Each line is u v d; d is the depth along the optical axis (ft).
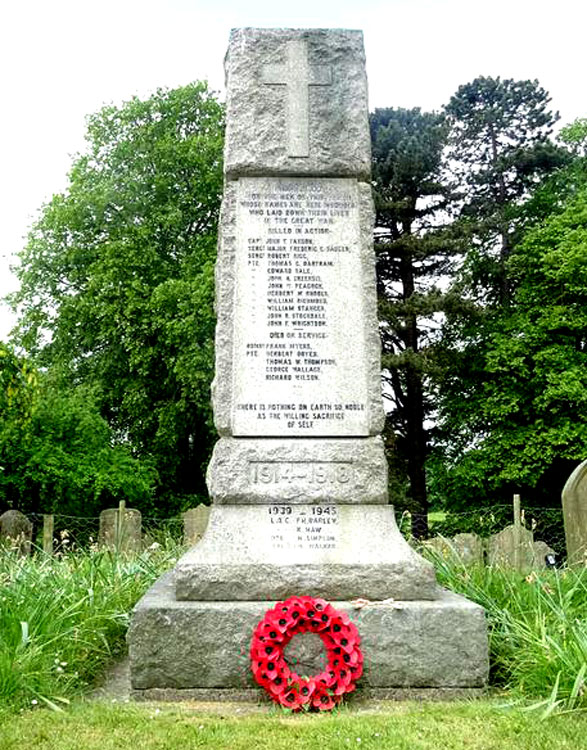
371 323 20.83
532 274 82.94
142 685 16.58
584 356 77.25
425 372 76.54
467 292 90.68
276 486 19.49
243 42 22.03
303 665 16.69
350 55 22.24
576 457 72.18
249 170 21.31
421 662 16.92
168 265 82.17
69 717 14.37
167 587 19.92
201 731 13.76
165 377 81.56
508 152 91.97
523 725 13.92
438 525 76.43
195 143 82.23
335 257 21.09
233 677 16.66
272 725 14.20
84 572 24.12
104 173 85.30
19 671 15.46
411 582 18.51
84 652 18.84
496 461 76.18
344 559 18.74
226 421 19.99
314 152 21.50
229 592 18.21
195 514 45.21
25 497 67.26
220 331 20.52
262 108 21.68
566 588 21.04
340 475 19.66
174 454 83.97
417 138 82.53
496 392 78.02
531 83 94.02
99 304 77.77
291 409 20.20
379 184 82.94
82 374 84.23
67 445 68.90
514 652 17.69
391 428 78.43
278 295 20.77
